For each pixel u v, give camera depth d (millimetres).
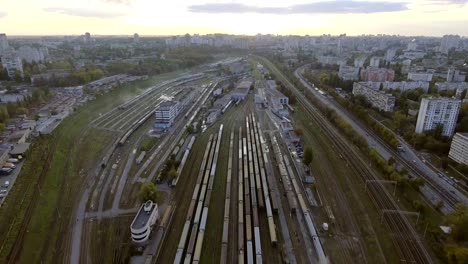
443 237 107688
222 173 153000
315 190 138750
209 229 114750
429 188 138875
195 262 97125
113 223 117062
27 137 187500
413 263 99062
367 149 171625
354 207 127188
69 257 101500
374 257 101875
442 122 187625
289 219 120500
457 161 156875
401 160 165625
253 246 106375
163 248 105500
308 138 198375
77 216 121062
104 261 99938
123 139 190000
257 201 128875
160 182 144000
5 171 144875
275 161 165125
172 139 196500
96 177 149500
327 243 107938
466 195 133875
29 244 106812
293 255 103125
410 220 118688
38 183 141750
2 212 119688
